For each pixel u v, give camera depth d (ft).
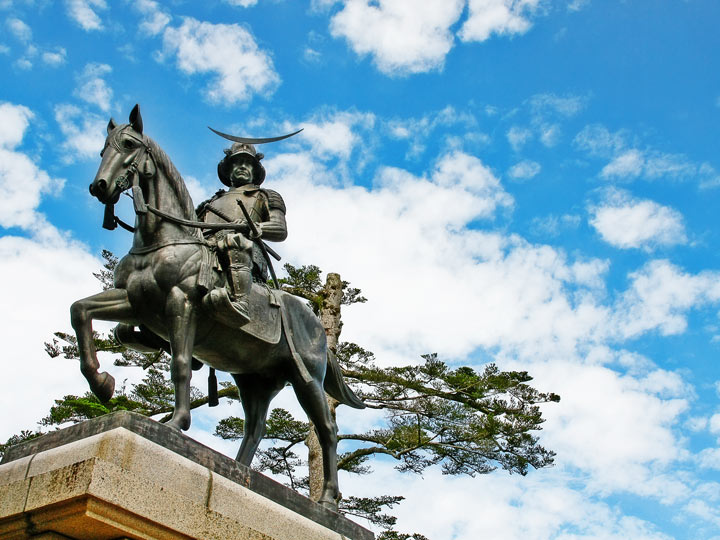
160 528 13.38
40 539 13.06
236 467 16.05
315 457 42.55
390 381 45.29
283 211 21.38
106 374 16.74
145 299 17.42
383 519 46.88
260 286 19.61
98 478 12.69
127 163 17.63
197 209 20.86
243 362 19.30
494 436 46.01
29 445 15.23
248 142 22.56
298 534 16.43
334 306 46.26
